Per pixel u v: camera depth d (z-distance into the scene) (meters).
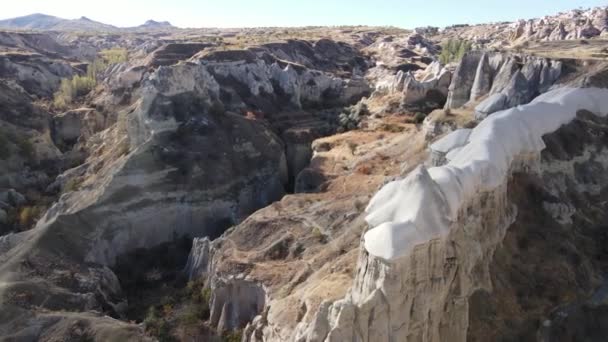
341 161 70.69
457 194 28.64
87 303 42.84
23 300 40.44
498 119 37.78
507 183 35.53
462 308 28.22
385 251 25.25
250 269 43.81
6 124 79.88
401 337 25.67
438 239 26.47
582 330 29.77
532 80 62.75
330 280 36.09
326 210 50.97
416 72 119.56
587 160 41.91
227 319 42.91
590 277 32.94
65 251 49.59
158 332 42.19
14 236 51.91
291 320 34.47
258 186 68.56
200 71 74.50
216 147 68.00
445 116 62.50
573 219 36.75
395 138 74.31
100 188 58.84
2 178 71.25
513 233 34.06
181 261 57.38
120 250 56.22
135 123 68.12
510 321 29.30
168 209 60.31
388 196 29.20
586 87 50.97
